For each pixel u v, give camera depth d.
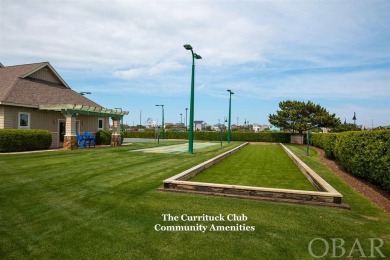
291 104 37.03
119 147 21.08
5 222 4.71
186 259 3.56
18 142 15.88
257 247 3.92
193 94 16.98
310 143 31.91
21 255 3.62
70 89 26.25
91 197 6.27
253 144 33.62
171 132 48.31
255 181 8.62
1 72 22.70
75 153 15.24
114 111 22.12
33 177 8.32
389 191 7.12
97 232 4.35
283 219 4.99
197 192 6.71
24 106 17.56
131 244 3.97
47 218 4.92
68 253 3.69
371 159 7.82
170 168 10.44
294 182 8.51
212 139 45.06
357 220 4.99
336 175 9.98
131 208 5.54
